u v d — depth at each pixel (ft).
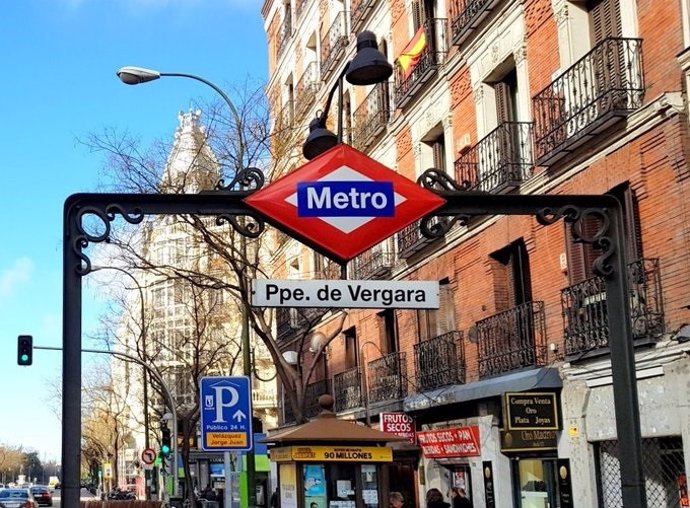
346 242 24.06
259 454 129.90
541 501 60.34
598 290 52.60
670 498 48.91
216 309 148.36
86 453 314.96
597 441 53.78
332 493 41.70
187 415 114.52
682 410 45.27
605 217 25.46
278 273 121.19
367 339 94.32
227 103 69.87
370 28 94.53
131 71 66.49
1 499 177.47
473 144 70.85
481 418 65.67
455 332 72.23
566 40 56.90
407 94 81.41
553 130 56.34
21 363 94.53
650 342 47.21
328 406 43.34
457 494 61.62
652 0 48.57
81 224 23.22
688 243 45.52
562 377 56.80
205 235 69.10
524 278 65.46
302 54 119.24
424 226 24.95
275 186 24.06
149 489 187.21
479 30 69.10
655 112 47.50
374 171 24.48
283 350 120.57
